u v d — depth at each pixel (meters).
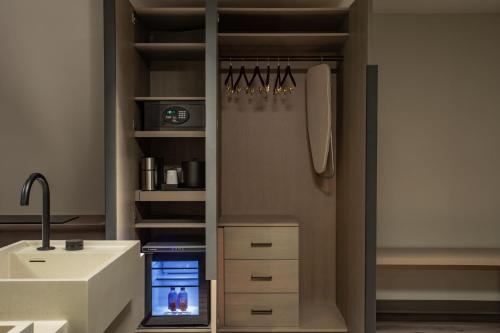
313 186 3.81
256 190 3.81
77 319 1.39
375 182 2.85
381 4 3.63
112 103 2.63
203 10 3.05
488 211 3.88
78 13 3.51
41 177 1.88
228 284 3.27
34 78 3.52
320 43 3.50
